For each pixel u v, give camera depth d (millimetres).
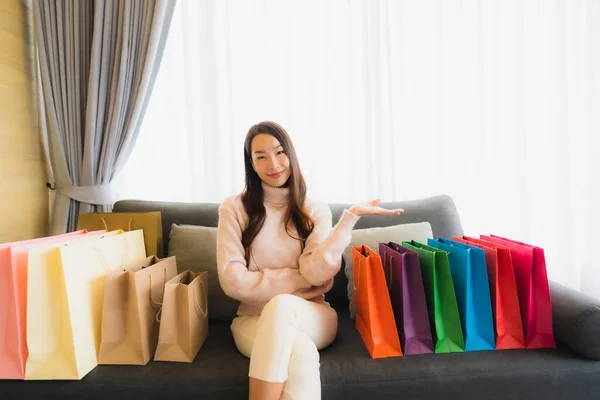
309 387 862
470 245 1158
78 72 1716
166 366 994
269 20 1839
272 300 989
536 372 931
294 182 1293
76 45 1708
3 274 946
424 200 1648
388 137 1889
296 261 1244
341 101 1888
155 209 1640
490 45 1854
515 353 1003
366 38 1843
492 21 1844
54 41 1691
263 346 889
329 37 1849
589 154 1708
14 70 1595
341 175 1911
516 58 1817
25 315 977
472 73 1874
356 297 1232
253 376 869
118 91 1700
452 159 1905
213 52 1820
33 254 940
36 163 1740
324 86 1866
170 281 1066
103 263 1098
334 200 1907
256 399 853
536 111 1807
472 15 1864
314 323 1031
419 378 925
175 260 1282
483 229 1871
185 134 1894
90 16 1747
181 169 1898
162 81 1890
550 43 1774
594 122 1694
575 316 967
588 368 937
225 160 1886
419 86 1873
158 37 1708
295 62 1867
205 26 1818
